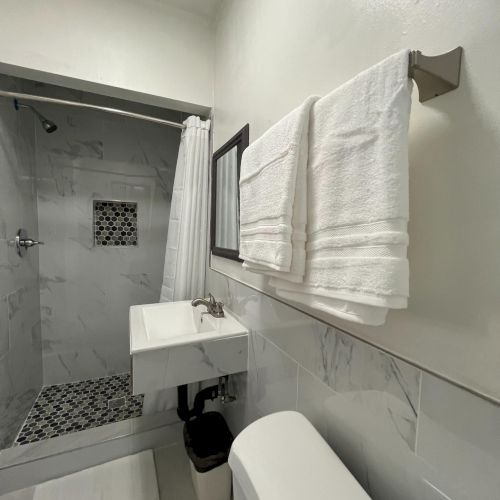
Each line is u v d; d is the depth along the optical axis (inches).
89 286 83.0
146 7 57.8
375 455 23.9
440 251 19.1
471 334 17.3
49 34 50.7
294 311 34.3
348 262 20.7
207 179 66.4
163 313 57.1
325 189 23.3
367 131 19.2
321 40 29.7
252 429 28.0
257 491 21.5
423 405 19.9
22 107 65.4
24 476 51.8
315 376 30.9
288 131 26.5
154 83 59.2
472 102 17.1
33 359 72.4
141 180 86.7
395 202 17.5
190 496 51.1
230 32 54.1
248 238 34.8
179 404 54.9
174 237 66.7
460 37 17.6
